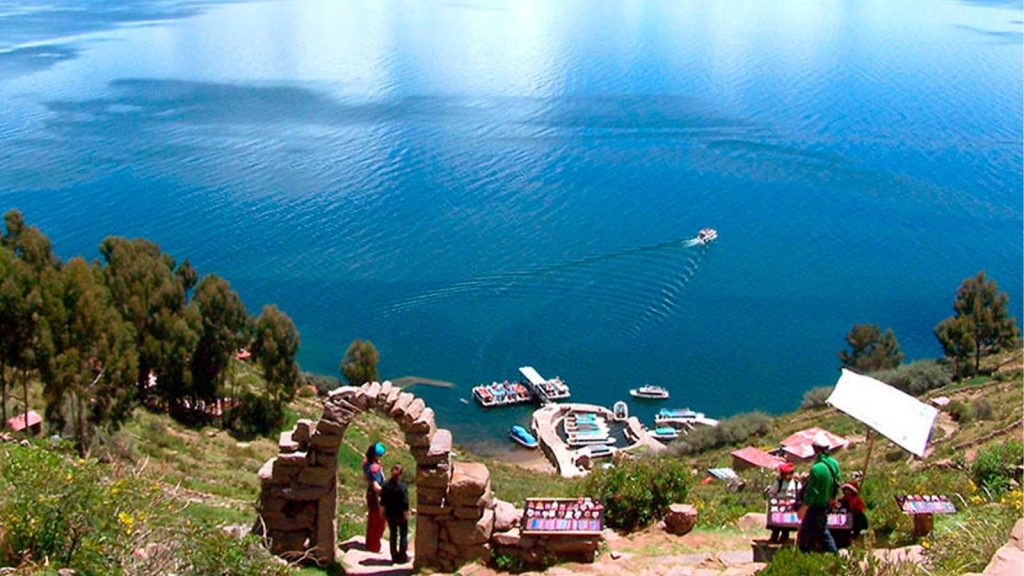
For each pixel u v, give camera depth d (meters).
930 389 74.56
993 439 39.53
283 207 121.12
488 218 120.56
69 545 11.06
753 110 181.38
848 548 14.23
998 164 148.25
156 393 58.62
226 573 11.29
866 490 18.58
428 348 89.75
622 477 18.47
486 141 156.75
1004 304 80.06
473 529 15.81
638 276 105.50
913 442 14.52
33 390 48.69
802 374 87.19
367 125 164.00
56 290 39.53
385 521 17.08
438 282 101.75
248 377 70.31
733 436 62.97
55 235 108.62
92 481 11.51
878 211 128.88
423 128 163.38
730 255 112.75
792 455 52.97
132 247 59.62
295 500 15.70
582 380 85.81
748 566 14.78
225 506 24.17
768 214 126.62
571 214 122.56
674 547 16.88
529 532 15.71
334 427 15.58
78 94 182.00
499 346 90.56
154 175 131.88
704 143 159.00
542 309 97.31
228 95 185.25
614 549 16.69
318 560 15.76
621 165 145.50
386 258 106.94
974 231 122.81
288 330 59.50
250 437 56.50
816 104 186.88
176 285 57.62
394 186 130.88
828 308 100.62
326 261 105.50
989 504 17.23
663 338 93.25
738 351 91.38
